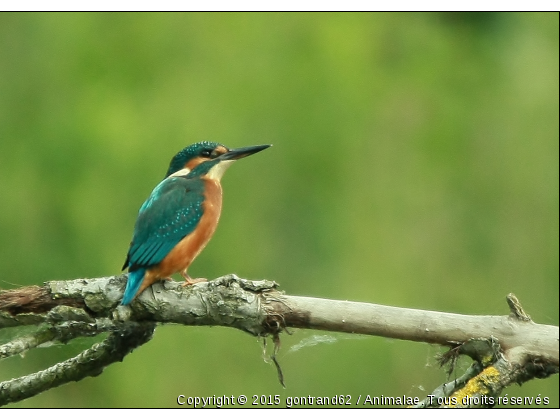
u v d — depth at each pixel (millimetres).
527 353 6801
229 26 16594
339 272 14812
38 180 14562
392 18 18062
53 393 11922
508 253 15492
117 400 12023
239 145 15578
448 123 16906
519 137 16906
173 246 8141
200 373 12188
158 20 16375
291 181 15500
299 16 16969
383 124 16719
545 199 16141
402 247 15344
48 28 15875
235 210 14930
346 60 16688
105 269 13984
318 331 7875
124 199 14555
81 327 7250
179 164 9344
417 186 16047
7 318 7121
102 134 14906
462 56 18266
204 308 7082
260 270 14578
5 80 15375
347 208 15531
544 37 18469
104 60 15953
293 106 16094
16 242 14078
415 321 6988
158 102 15719
